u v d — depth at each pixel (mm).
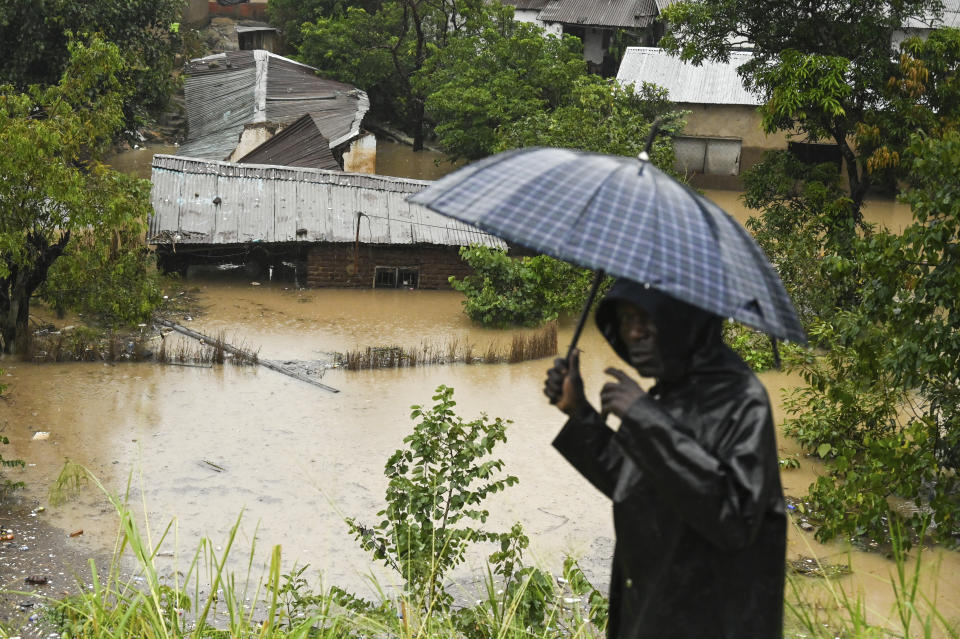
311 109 37625
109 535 12289
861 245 10992
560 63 38312
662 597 2697
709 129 38094
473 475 8609
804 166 23062
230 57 43844
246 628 4594
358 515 13156
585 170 2836
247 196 26328
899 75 21578
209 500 13430
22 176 17531
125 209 18781
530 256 26203
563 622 6773
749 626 2613
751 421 2543
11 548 11773
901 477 10703
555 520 13047
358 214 25141
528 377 19531
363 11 42438
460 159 41562
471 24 41125
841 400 12820
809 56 21109
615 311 2887
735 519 2381
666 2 44781
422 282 26469
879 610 9953
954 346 9984
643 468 2492
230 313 23328
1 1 29656
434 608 6629
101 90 31375
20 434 15531
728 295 2561
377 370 19578
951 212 10133
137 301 19578
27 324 19578
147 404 17109
